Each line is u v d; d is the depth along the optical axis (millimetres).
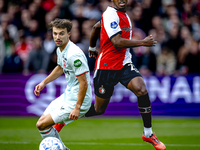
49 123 12641
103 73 14719
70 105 12727
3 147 16531
